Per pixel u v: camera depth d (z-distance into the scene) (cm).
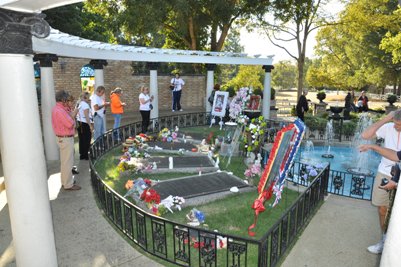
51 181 684
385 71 2962
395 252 212
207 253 380
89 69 1475
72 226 499
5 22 285
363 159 1048
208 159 862
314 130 1288
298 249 450
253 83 2739
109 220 519
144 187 604
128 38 1867
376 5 1917
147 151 936
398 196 213
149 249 440
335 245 460
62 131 606
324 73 3397
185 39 2009
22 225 328
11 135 307
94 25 2088
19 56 297
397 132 425
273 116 1794
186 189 634
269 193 522
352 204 609
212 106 1384
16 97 302
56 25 1727
